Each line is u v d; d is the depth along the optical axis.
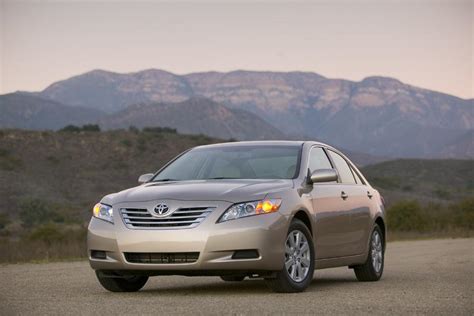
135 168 197.25
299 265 15.71
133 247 15.02
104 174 191.88
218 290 16.33
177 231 14.83
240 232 14.79
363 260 18.47
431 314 12.35
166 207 15.08
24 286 17.80
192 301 14.06
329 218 16.91
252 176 16.62
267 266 14.93
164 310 12.86
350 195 18.16
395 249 40.47
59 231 66.00
